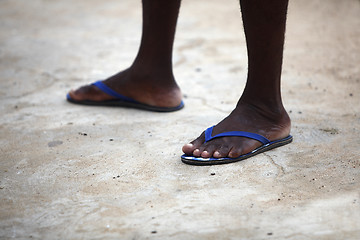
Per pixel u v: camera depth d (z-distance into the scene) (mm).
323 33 3654
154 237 1304
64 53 3328
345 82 2604
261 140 1767
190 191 1532
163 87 2221
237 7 4695
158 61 2195
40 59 3191
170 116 2203
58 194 1542
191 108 2303
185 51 3336
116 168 1708
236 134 1755
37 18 4457
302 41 3467
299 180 1574
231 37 3656
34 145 1924
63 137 1995
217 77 2781
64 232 1343
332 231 1294
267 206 1427
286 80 2680
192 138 1939
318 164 1680
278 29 1662
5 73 2912
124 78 2295
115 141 1941
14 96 2523
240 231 1312
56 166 1735
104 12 4645
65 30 4000
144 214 1413
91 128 2084
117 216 1409
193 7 4770
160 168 1696
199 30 3891
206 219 1375
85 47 3469
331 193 1485
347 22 3945
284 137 1849
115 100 2346
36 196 1534
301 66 2916
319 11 4352
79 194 1538
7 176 1671
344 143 1844
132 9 4746
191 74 2854
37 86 2684
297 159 1726
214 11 4566
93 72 2918
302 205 1425
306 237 1274
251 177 1607
